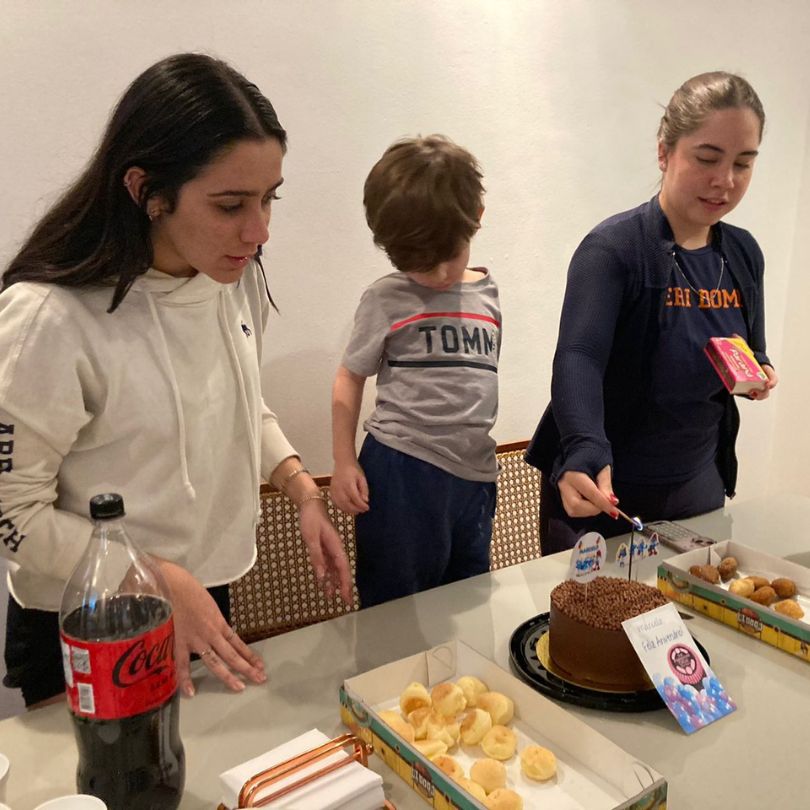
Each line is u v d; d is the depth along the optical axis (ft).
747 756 2.93
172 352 3.43
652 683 3.26
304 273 6.15
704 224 4.74
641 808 2.45
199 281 3.45
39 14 4.95
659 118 7.66
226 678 3.30
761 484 9.55
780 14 8.21
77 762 2.82
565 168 7.23
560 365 4.51
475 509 4.98
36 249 3.22
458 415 4.74
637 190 7.73
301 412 6.37
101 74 5.17
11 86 4.97
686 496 5.24
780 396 9.37
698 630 3.80
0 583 5.26
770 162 8.55
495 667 3.13
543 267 7.33
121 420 3.33
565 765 2.83
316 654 3.61
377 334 4.82
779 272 9.02
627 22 7.24
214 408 3.63
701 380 4.88
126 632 2.48
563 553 4.70
